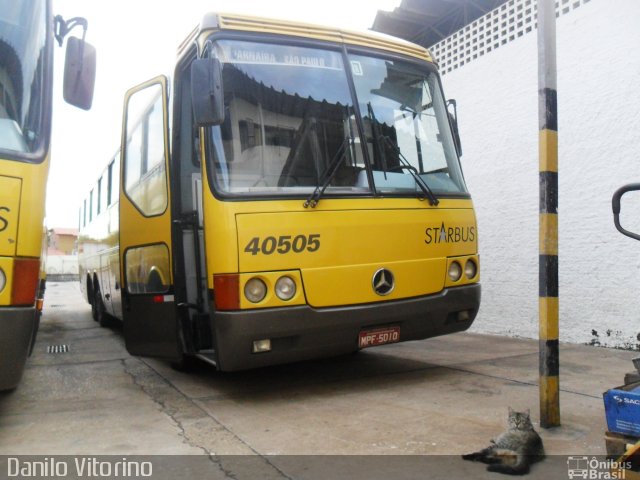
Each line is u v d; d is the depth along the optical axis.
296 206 4.84
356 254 5.02
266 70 5.16
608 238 6.81
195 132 5.34
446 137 6.04
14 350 3.68
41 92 4.16
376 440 4.07
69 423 4.64
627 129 6.59
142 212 6.25
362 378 5.95
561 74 7.36
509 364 6.37
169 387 5.84
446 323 5.61
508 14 8.16
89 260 11.91
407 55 5.96
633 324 6.57
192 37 5.38
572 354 6.58
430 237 5.43
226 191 4.73
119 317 8.50
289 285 4.77
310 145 5.12
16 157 3.79
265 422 4.57
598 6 6.91
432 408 4.77
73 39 4.51
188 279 5.52
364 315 5.01
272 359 4.90
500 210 8.27
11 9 4.25
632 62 6.55
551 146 4.14
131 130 6.87
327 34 5.51
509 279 8.15
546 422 4.15
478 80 8.62
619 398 3.26
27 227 3.78
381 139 5.45
